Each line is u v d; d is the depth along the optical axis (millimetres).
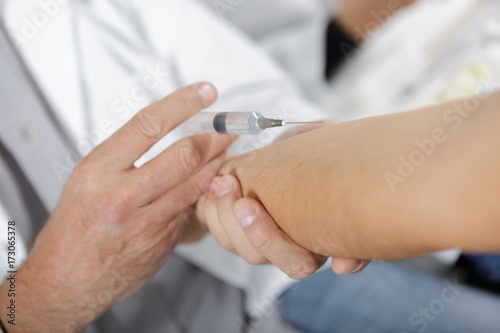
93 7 794
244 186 568
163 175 570
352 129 525
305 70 1123
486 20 1183
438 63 1138
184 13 824
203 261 729
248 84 801
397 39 1164
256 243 539
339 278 791
